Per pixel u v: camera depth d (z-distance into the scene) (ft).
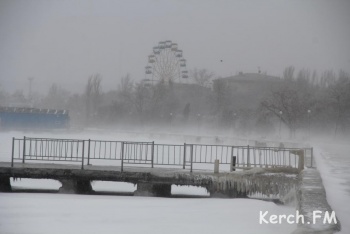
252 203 62.69
